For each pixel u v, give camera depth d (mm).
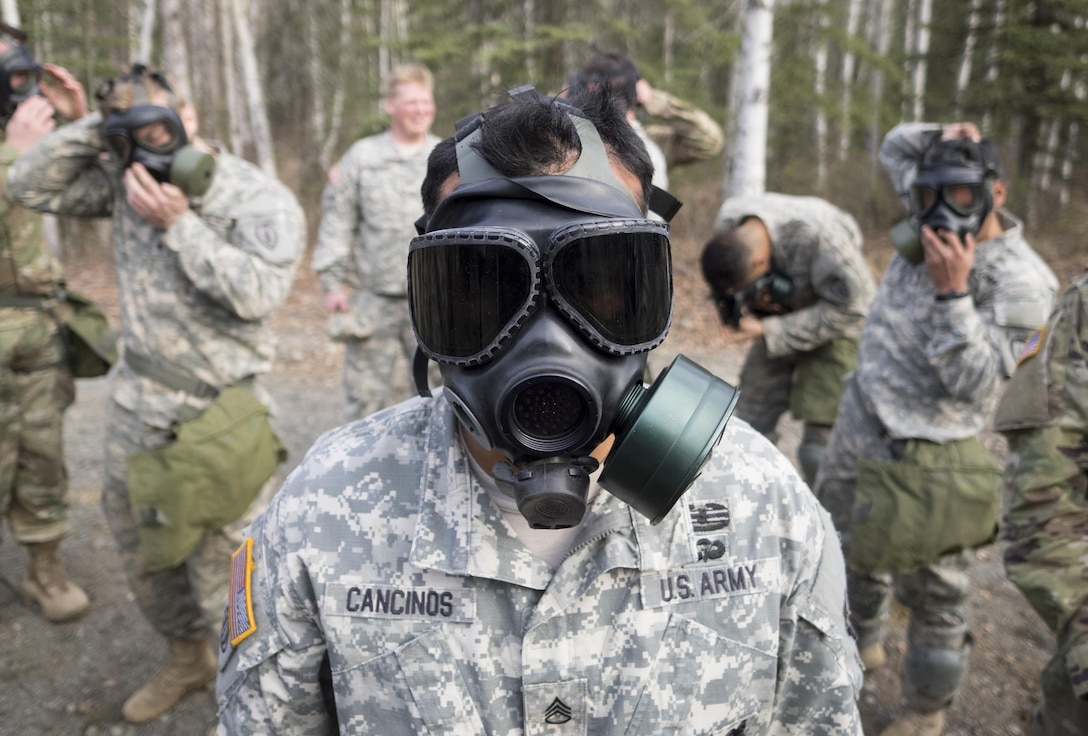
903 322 2596
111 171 2582
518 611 975
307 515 1023
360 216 4180
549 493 838
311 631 1025
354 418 4281
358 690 991
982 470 2463
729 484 1023
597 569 961
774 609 1008
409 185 4094
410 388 4645
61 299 3170
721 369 6914
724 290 3340
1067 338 1635
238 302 2426
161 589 2654
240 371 2574
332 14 18094
